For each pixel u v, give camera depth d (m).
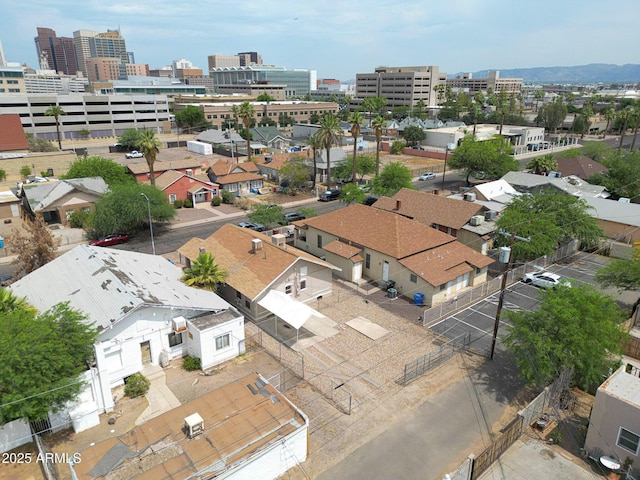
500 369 28.42
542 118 155.62
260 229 56.78
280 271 34.34
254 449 18.70
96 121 146.38
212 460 17.97
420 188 81.69
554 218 44.28
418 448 21.83
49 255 38.50
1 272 43.81
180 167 82.19
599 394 20.53
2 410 18.91
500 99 187.62
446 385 26.80
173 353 28.73
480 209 49.34
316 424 23.39
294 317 30.30
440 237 42.06
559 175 70.44
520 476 19.89
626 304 36.94
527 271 43.72
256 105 174.50
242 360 29.17
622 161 73.19
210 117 162.25
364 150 123.88
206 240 42.34
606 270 34.16
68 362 20.98
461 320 34.69
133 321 26.47
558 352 23.38
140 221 53.88
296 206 69.81
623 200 55.31
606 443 20.53
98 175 69.75
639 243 45.62
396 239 40.31
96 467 17.50
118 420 23.53
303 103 192.38
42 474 19.80
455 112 179.25
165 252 49.97
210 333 27.77
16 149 91.75
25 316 23.36
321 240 47.00
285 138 123.00
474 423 23.61
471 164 79.56
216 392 22.56
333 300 37.91
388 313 35.72
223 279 35.09
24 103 131.50
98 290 28.56
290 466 20.17
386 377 27.50
